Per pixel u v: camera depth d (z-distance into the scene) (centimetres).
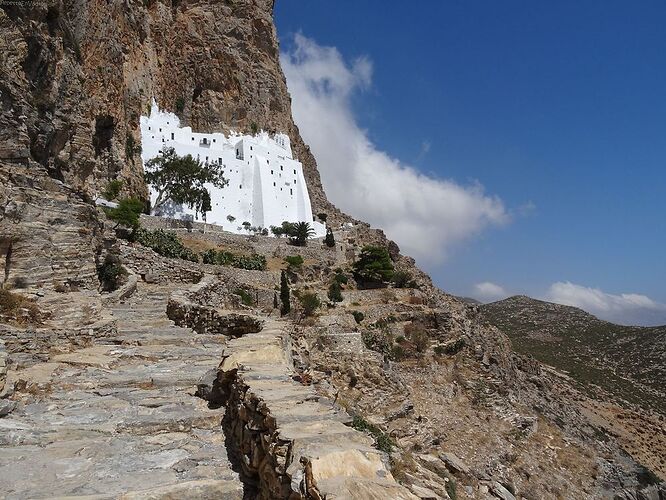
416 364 4531
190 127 8644
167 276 2722
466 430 3503
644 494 3931
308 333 2583
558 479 3503
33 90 2630
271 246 6500
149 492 573
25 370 1047
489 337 6731
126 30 7462
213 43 9406
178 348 1366
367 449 479
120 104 6091
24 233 1445
